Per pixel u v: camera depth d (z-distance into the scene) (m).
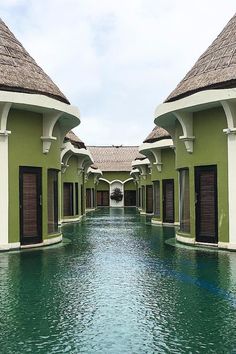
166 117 14.93
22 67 13.73
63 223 24.72
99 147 59.22
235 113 12.27
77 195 27.83
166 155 22.67
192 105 12.69
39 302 7.17
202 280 8.71
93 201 46.06
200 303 7.09
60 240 15.22
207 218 13.43
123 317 6.40
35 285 8.34
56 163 14.96
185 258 11.37
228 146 12.48
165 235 17.36
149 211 33.66
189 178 13.93
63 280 8.77
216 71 13.16
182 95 13.93
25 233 13.38
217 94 12.00
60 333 5.75
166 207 23.00
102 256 11.80
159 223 23.55
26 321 6.22
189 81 14.09
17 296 7.54
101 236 17.09
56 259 11.30
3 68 13.05
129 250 12.96
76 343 5.41
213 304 7.03
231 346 5.28
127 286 8.26
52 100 13.13
